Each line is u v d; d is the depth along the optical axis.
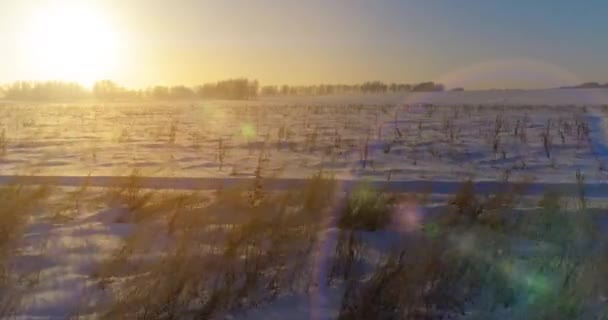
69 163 13.85
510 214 7.20
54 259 5.65
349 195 8.18
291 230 6.42
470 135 19.89
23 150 16.80
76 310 4.38
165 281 4.77
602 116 27.50
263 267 5.22
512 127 22.67
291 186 9.39
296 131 22.38
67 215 7.62
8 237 6.29
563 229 6.34
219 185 9.73
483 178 10.95
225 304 4.52
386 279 4.71
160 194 8.66
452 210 7.29
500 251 5.68
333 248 5.97
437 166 12.94
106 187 9.64
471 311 4.51
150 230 6.62
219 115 36.09
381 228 6.91
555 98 65.31
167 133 22.23
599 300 4.65
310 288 4.93
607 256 5.36
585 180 10.33
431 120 27.98
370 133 20.92
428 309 4.52
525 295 4.69
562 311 4.39
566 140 17.75
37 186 9.17
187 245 5.78
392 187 9.51
